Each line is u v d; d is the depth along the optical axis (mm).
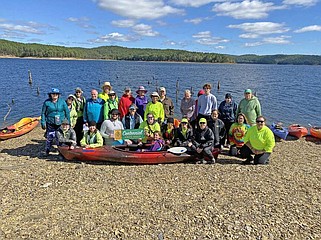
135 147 5711
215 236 3117
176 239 3066
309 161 5820
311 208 3715
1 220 3365
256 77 37500
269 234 3156
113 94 6211
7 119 10867
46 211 3586
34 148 6516
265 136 5305
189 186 4355
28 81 24844
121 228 3240
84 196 4008
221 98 18578
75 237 3078
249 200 3906
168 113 6723
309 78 37562
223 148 6398
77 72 38406
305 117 12023
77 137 6477
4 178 4598
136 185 4391
